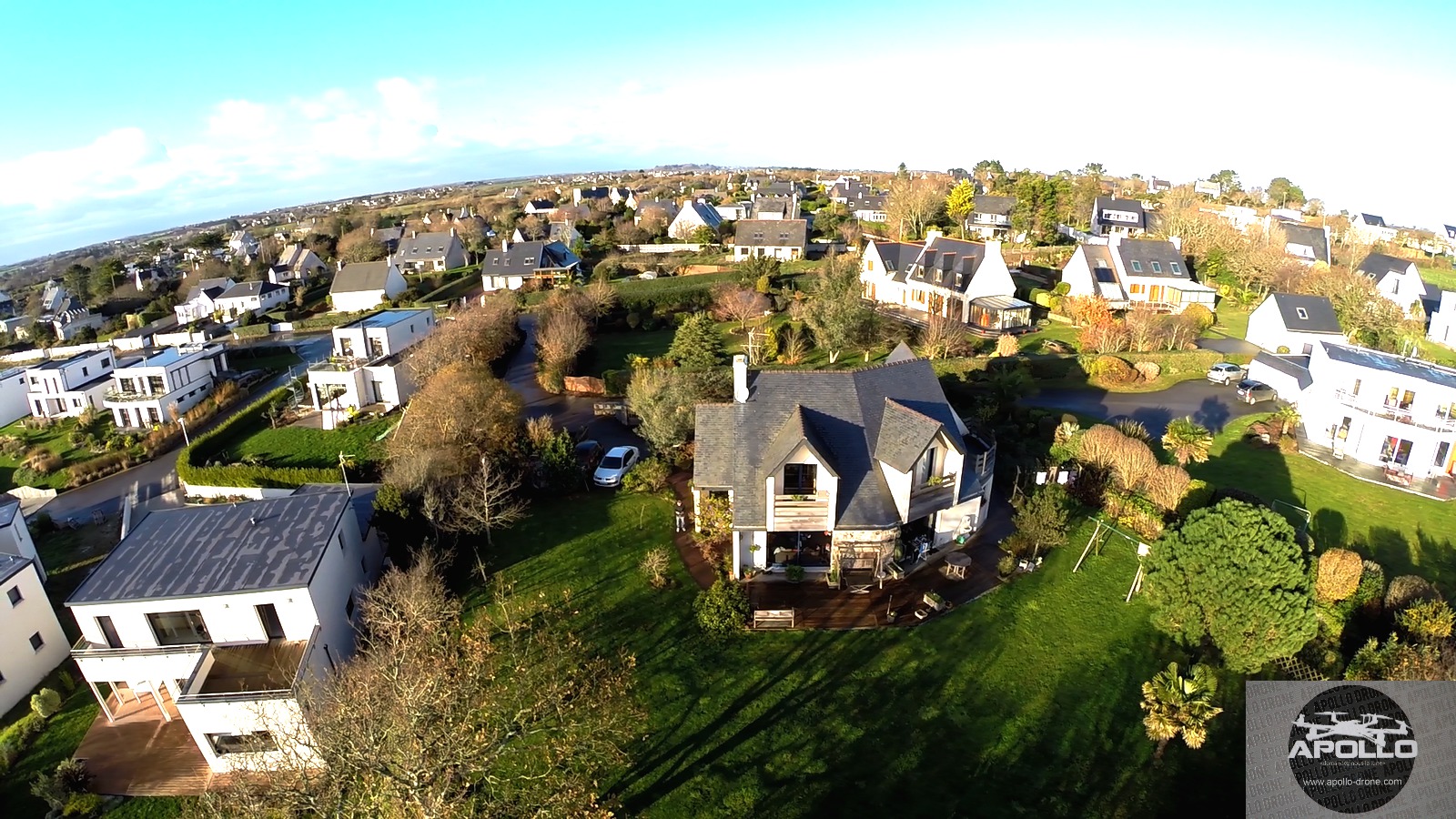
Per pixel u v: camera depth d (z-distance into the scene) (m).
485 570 35.78
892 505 33.03
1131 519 38.19
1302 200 189.12
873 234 129.75
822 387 36.41
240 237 196.88
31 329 121.00
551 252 115.88
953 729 25.41
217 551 29.89
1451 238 159.12
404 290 117.25
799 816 22.27
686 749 24.84
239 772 22.75
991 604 31.95
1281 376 56.81
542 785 22.88
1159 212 129.50
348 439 56.28
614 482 43.72
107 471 57.31
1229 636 26.48
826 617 31.20
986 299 76.69
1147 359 63.72
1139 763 24.08
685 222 137.38
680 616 31.62
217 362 80.12
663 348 75.19
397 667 21.25
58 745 27.41
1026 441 48.28
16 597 31.16
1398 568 35.34
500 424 45.44
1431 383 44.81
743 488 33.53
